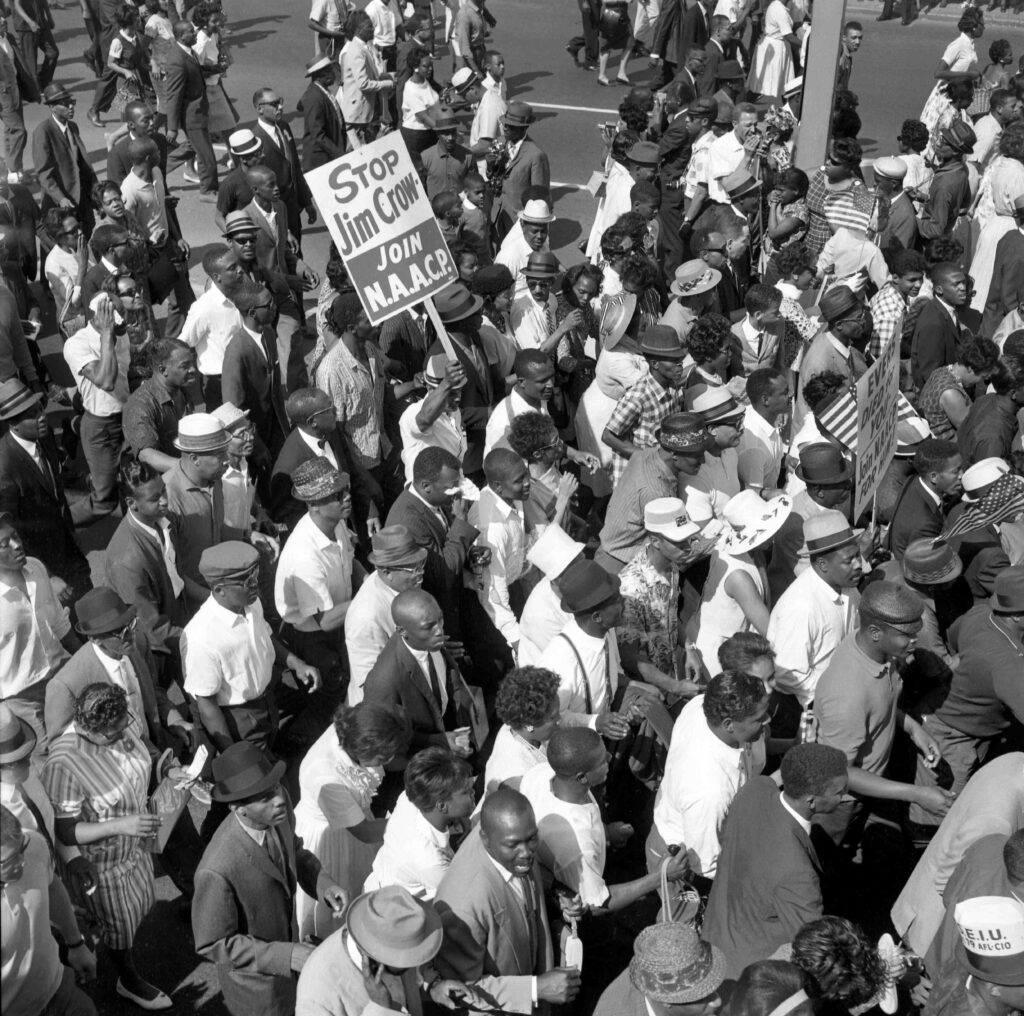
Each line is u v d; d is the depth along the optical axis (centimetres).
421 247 889
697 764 580
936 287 1070
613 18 2119
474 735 726
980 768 640
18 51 1806
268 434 946
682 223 1402
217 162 1748
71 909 560
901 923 585
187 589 778
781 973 456
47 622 723
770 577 802
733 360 989
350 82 1706
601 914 634
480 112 1559
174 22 1872
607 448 965
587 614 637
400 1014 479
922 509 800
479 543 773
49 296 1391
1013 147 1247
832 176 1173
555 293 1138
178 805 619
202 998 639
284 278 1100
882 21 2688
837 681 627
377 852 591
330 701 841
